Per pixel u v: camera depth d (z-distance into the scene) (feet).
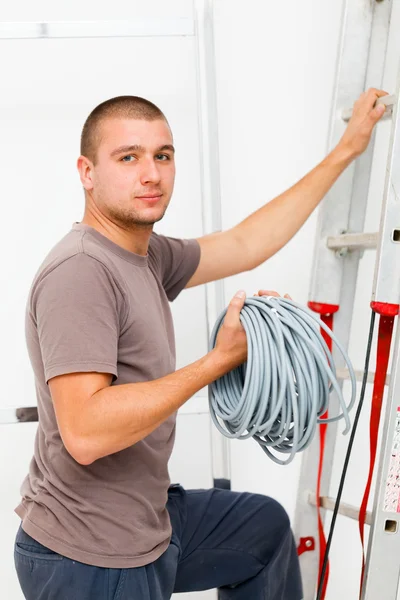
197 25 6.79
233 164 8.30
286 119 8.32
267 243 6.88
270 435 5.38
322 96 8.33
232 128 8.25
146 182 5.42
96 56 7.89
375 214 8.20
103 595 5.26
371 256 8.33
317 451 7.45
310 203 6.88
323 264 7.18
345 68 7.02
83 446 4.74
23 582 5.51
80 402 4.77
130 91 7.98
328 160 6.84
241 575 6.54
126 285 5.34
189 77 8.00
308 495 7.46
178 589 6.61
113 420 4.71
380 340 6.03
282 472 8.96
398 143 5.84
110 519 5.32
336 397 7.34
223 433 5.53
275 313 5.07
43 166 8.04
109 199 5.51
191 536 6.48
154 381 4.94
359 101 6.70
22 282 8.20
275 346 5.01
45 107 7.93
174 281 6.72
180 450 8.77
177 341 8.54
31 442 8.52
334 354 7.37
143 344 5.42
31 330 5.39
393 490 5.91
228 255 6.80
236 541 6.50
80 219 8.17
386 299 5.90
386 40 7.07
